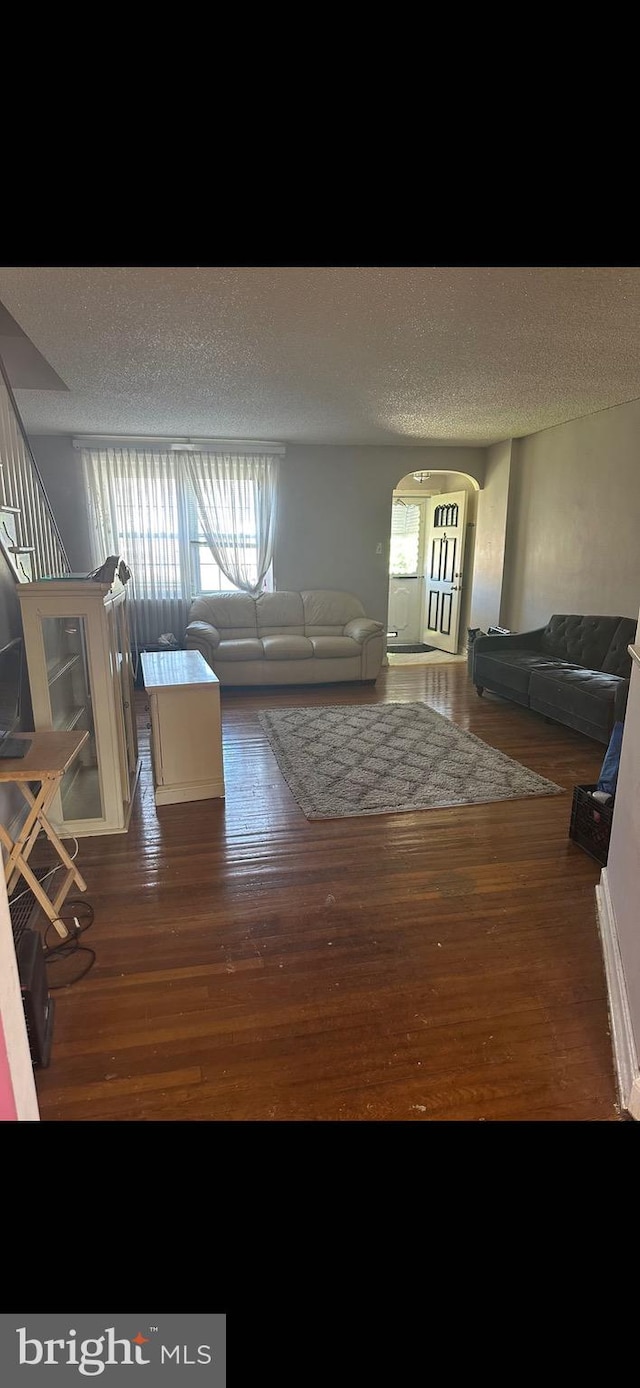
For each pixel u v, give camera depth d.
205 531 6.30
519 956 2.17
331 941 2.23
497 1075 1.69
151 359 3.50
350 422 5.31
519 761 4.02
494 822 3.17
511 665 5.07
